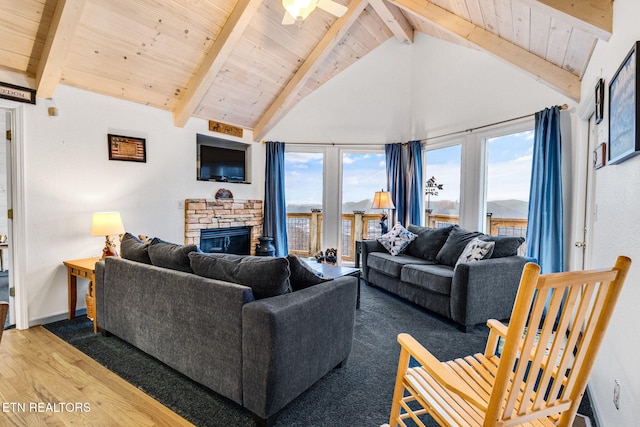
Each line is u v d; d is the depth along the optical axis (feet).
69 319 10.44
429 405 4.14
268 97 15.78
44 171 10.01
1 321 2.63
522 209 12.51
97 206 11.28
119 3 9.37
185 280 6.62
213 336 6.13
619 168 5.38
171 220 13.70
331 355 6.84
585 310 3.38
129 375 7.14
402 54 17.12
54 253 10.28
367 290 13.96
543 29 8.27
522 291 3.08
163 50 11.21
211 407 6.09
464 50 14.42
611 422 5.09
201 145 15.06
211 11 10.73
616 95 5.30
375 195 16.34
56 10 8.49
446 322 10.39
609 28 5.78
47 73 9.34
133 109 12.29
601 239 6.75
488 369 4.88
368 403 6.23
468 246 11.19
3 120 17.11
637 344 4.17
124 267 8.16
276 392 5.44
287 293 6.27
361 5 13.12
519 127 12.26
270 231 17.70
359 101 17.69
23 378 6.99
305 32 13.33
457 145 15.23
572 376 3.67
